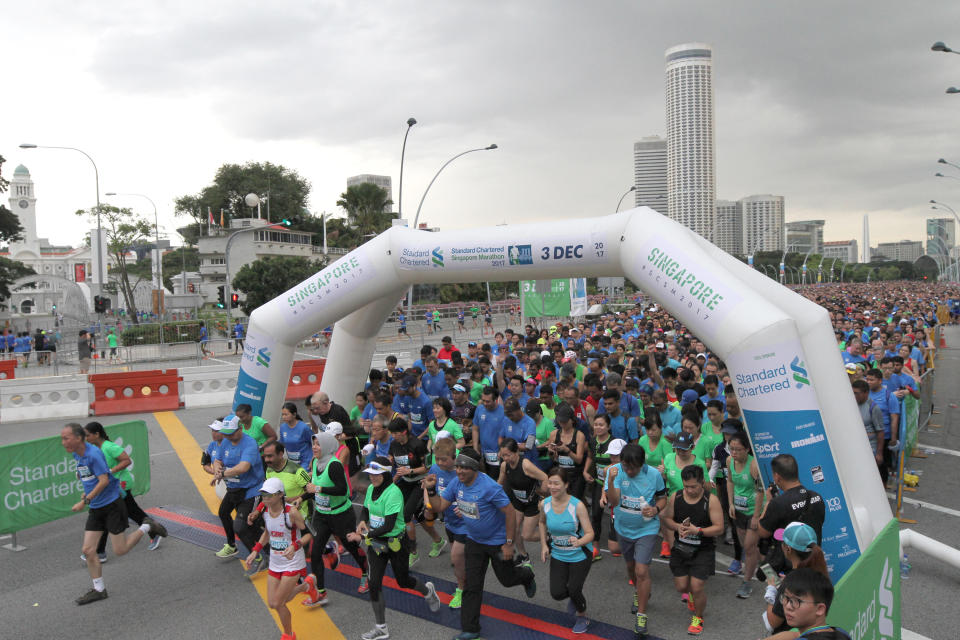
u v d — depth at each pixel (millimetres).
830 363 6996
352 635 6055
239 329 32844
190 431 14891
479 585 5809
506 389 10672
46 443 8680
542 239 8773
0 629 6273
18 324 45688
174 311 54531
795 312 7199
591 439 7367
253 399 10305
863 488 6852
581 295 26438
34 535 8820
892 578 4363
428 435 9180
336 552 7352
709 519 5652
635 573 5926
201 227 71750
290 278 42375
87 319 43375
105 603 6793
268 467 7727
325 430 8320
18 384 18203
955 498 9172
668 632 5836
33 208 138000
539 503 7113
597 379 9477
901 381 10125
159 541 8297
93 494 6840
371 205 59031
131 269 79188
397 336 33875
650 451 7191
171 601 6809
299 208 78375
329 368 11992
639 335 18719
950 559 6523
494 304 43906
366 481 7992
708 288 7000
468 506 5793
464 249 9258
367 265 9938
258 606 6684
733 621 5996
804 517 5016
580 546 5723
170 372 17828
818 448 6418
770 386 6469
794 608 3361
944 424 13898
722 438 7379
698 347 15586
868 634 3971
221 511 7711
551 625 6078
